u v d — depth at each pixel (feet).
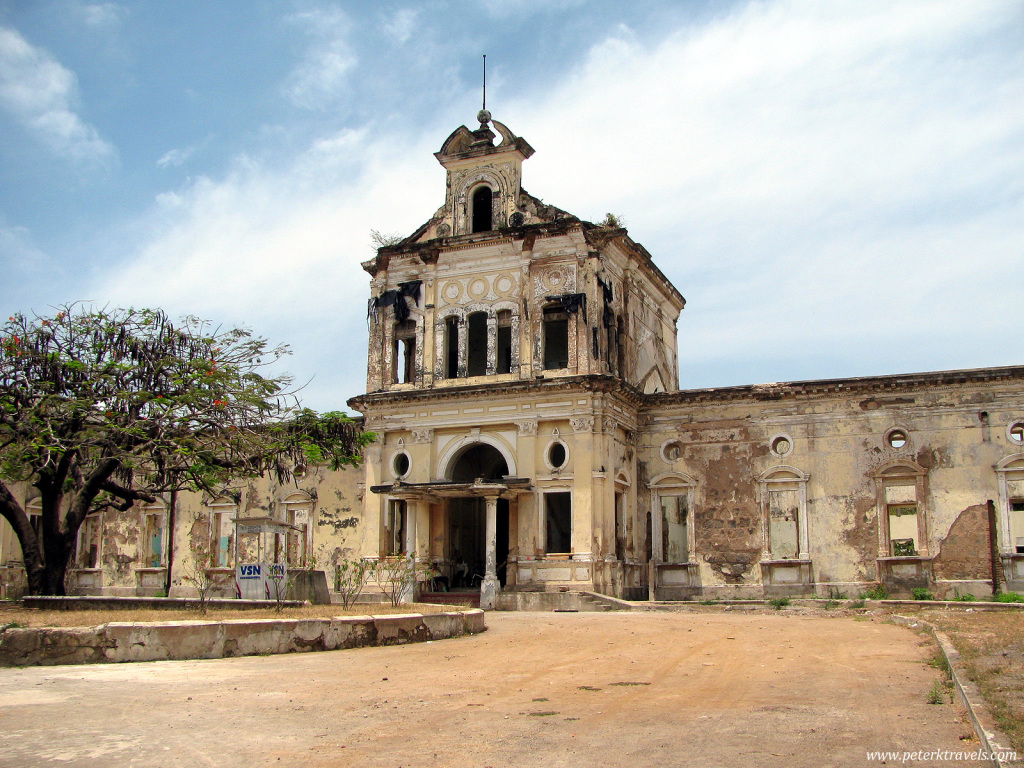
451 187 117.80
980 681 34.58
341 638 55.57
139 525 135.33
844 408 104.53
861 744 27.94
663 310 136.56
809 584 102.01
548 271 110.32
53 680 41.34
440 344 114.21
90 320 87.71
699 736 29.50
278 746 29.14
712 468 109.19
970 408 99.30
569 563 101.55
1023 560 94.48
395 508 113.09
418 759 27.37
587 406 104.32
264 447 91.15
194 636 49.03
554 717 33.32
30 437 81.56
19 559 129.80
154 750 28.50
